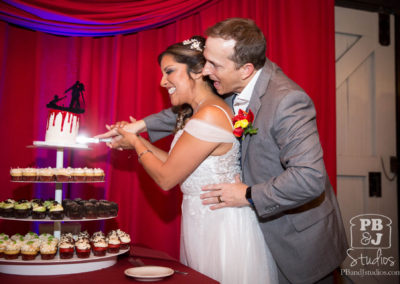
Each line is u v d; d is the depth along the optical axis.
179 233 2.30
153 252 1.79
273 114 1.38
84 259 1.41
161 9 2.26
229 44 1.39
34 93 2.21
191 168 1.44
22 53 2.24
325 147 2.35
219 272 1.43
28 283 1.24
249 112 1.46
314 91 2.36
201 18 2.33
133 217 2.29
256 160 1.46
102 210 1.62
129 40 2.40
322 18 2.42
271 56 2.32
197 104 1.59
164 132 2.02
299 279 1.45
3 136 2.16
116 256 1.57
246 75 1.45
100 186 2.32
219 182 1.49
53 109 1.70
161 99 2.37
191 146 1.42
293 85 1.44
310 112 1.38
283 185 1.28
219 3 2.35
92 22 2.20
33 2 2.11
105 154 2.31
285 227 1.46
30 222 2.20
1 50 2.12
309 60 2.37
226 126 1.48
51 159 2.25
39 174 1.61
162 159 1.92
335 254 1.47
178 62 1.57
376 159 2.77
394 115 2.83
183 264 1.58
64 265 1.38
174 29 2.39
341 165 2.69
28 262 1.36
